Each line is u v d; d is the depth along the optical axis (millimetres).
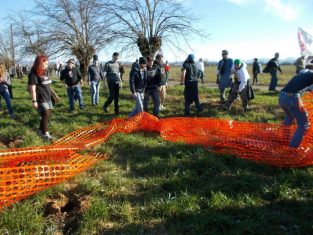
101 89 14219
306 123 4992
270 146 5195
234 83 8461
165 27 13414
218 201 3631
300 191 3914
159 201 3670
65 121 7789
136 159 5125
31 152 4637
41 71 6105
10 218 3260
